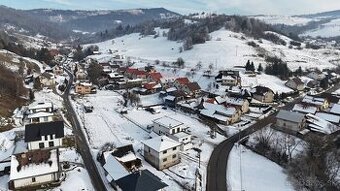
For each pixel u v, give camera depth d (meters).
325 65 195.25
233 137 77.50
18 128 73.62
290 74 150.88
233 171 59.75
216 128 83.44
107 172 54.41
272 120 89.69
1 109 79.19
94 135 74.81
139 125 83.56
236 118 89.50
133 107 99.19
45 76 120.75
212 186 54.16
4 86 92.12
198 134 78.56
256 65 168.50
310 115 87.56
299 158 63.22
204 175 57.72
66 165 57.78
